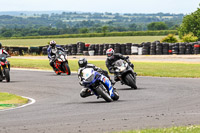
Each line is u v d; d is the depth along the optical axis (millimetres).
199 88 58375
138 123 32125
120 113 37719
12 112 40531
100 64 111375
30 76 84125
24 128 31141
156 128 29469
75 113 38781
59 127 31234
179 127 29094
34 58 152625
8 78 73000
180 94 52312
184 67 97562
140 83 66938
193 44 149875
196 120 33000
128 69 57156
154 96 51062
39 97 54938
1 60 73312
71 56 164000
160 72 85562
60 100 50969
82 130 29812
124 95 52906
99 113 38156
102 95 45719
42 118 36062
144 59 135875
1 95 56031
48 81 74000
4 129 30844
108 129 29969
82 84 46250
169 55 148125
